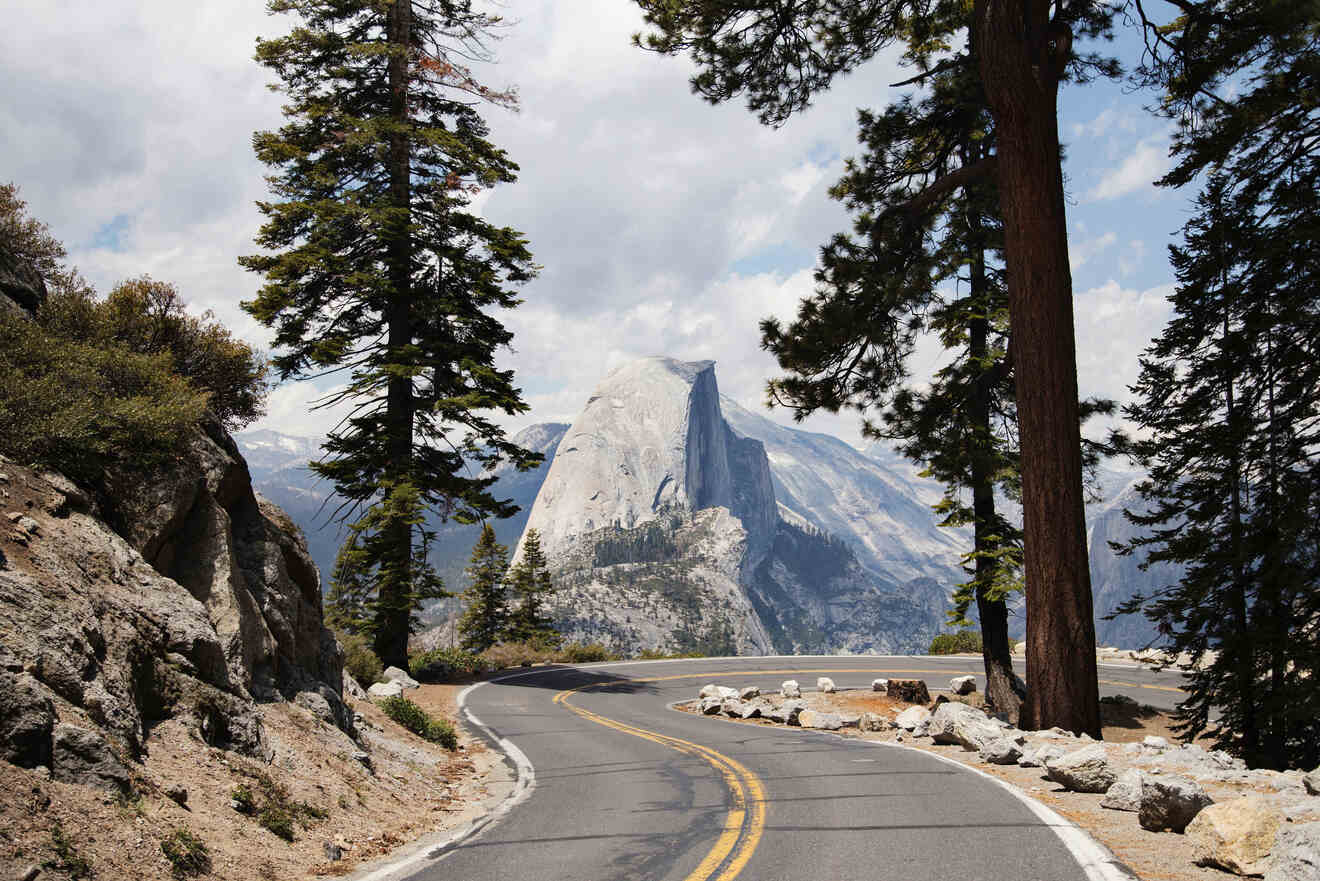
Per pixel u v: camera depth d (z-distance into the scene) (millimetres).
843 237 20469
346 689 15508
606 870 6969
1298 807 7496
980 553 22531
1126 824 8055
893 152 23203
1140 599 21906
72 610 7527
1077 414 15109
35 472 9062
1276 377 19297
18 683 6000
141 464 10289
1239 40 15766
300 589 13117
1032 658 14836
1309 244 18094
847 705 25766
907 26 19859
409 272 29266
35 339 10148
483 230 29344
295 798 8578
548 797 11070
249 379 13523
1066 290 15227
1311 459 18578
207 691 8820
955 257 22953
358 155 28953
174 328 12578
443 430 29266
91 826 5703
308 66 28969
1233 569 19828
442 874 7035
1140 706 27297
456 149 28641
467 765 14406
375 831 8766
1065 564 14648
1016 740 13031
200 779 7617
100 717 6953
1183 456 21344
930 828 7895
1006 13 15508
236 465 12164
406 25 29328
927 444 22250
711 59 17812
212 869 6289
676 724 20797
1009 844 7148
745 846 7566
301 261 26719
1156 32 16625
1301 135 18359
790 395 20656
